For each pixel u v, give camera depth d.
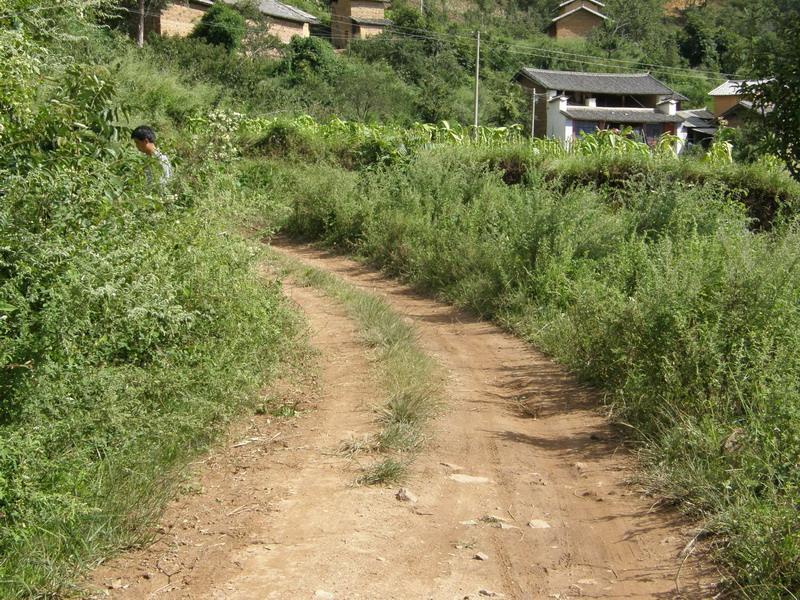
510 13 79.62
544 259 9.98
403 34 57.72
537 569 3.78
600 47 70.56
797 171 6.71
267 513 4.27
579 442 5.63
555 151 16.95
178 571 3.65
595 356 7.08
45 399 3.91
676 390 5.54
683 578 3.66
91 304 4.20
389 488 4.65
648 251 8.62
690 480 4.48
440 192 14.00
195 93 23.34
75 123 4.91
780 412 4.59
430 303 10.86
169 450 4.75
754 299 5.90
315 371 6.94
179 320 5.02
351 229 14.47
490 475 4.96
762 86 6.70
